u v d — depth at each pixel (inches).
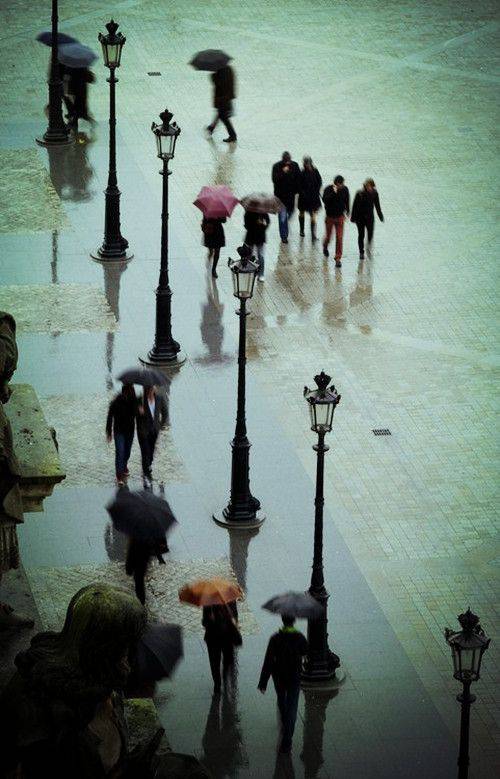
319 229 3309.5
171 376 2630.4
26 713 422.3
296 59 4352.9
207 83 4143.7
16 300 2896.2
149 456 2260.1
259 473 2329.0
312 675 1838.1
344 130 3878.0
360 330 2834.6
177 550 2121.1
